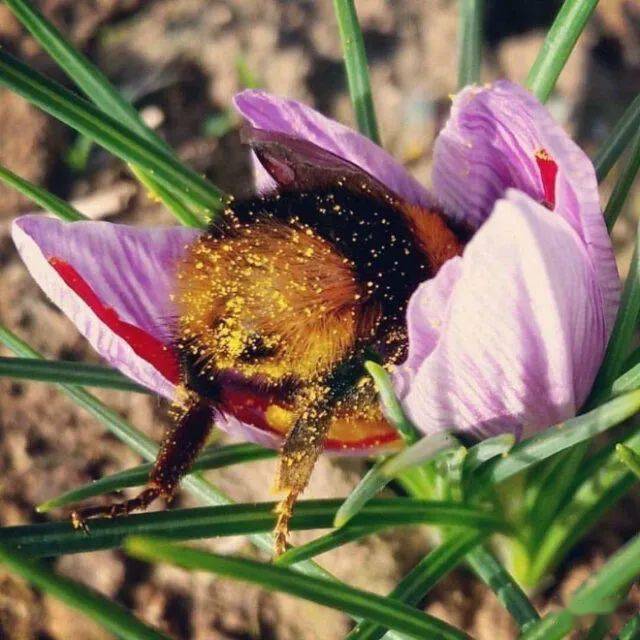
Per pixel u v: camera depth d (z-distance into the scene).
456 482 0.10
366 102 0.11
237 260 0.09
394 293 0.09
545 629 0.08
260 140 0.09
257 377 0.10
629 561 0.07
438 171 0.10
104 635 0.11
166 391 0.10
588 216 0.08
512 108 0.09
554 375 0.08
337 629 0.11
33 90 0.10
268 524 0.09
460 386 0.09
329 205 0.09
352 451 0.10
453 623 0.11
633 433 0.10
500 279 0.08
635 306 0.09
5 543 0.08
